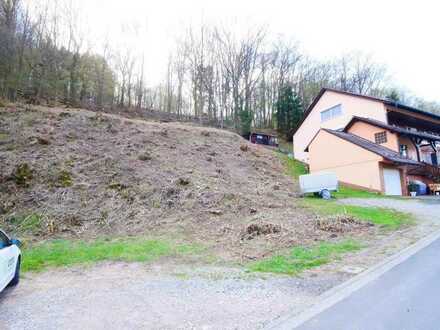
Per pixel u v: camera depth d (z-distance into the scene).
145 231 9.38
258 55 45.84
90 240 8.65
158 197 11.78
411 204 12.95
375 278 4.87
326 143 22.05
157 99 44.53
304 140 30.33
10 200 10.63
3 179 11.49
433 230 8.02
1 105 18.73
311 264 5.95
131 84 39.25
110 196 11.55
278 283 4.98
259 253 7.07
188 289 4.87
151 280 5.43
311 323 3.46
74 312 4.10
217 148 20.66
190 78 44.19
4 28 23.09
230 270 5.89
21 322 3.82
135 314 3.95
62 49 30.47
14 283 5.40
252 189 14.64
